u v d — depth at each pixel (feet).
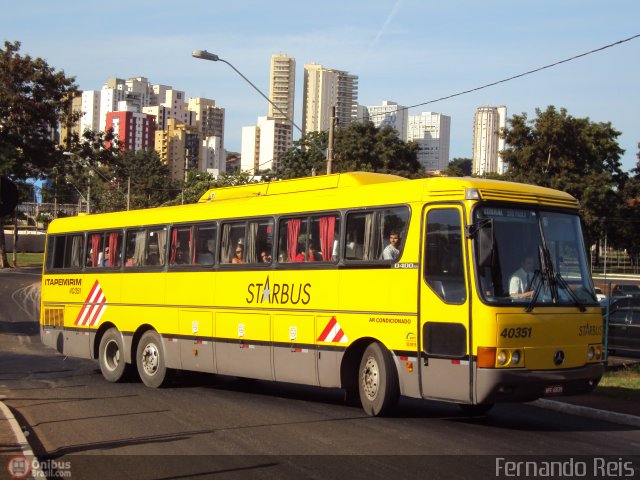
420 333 34.12
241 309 44.47
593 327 34.47
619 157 183.01
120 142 219.61
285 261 42.06
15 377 56.29
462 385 32.12
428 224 34.55
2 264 224.33
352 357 38.29
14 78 201.16
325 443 31.22
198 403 42.83
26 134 200.03
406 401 43.57
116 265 55.21
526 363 31.96
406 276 35.06
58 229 62.28
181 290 49.14
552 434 33.71
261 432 33.65
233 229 46.06
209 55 77.56
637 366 56.03
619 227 186.29
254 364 43.37
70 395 46.47
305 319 40.22
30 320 110.83
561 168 152.97
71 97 209.05
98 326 55.98
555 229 34.65
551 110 153.07
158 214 52.21
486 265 31.60
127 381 54.08
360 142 161.07
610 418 38.11
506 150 156.35
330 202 39.88
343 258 38.52
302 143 175.52
